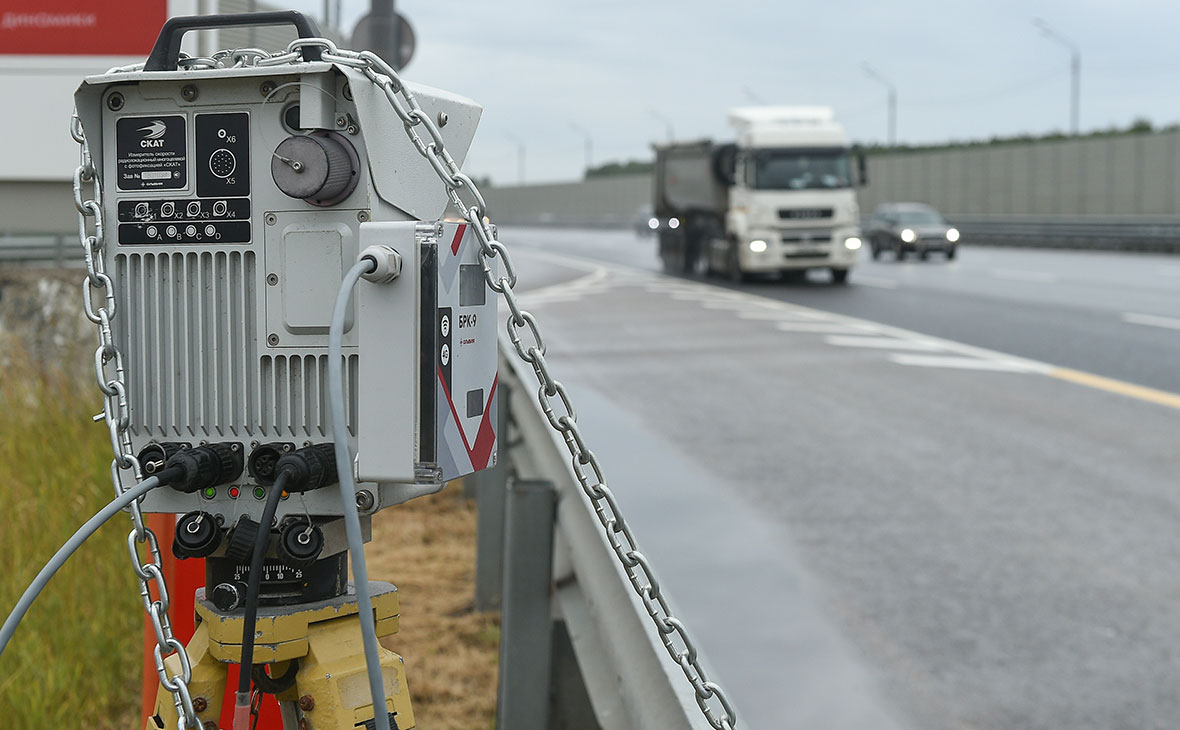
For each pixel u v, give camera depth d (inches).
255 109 64.4
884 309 891.4
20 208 159.5
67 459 248.5
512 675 143.9
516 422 243.0
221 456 64.1
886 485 331.9
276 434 65.6
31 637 168.1
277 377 65.4
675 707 81.5
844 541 272.7
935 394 496.7
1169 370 553.0
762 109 1227.2
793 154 1159.6
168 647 63.4
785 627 213.9
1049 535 279.1
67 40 156.5
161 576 64.1
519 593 144.5
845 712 176.6
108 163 66.4
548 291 1135.6
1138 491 324.2
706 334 740.0
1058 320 776.3
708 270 1353.3
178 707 62.9
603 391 508.4
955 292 1024.9
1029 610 225.1
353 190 63.2
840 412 455.5
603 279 1344.7
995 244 1953.7
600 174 5565.9
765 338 713.0
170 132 65.5
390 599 68.3
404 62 390.9
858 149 1168.8
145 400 67.0
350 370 64.0
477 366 64.5
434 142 62.1
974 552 264.1
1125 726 173.2
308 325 64.2
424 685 180.7
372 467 59.9
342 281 63.1
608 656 110.8
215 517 64.9
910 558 259.1
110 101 65.9
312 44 62.7
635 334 741.9
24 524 208.7
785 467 355.9
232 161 64.8
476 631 205.8
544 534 144.7
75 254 494.6
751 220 1162.6
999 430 414.6
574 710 150.7
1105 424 423.5
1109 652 203.2
